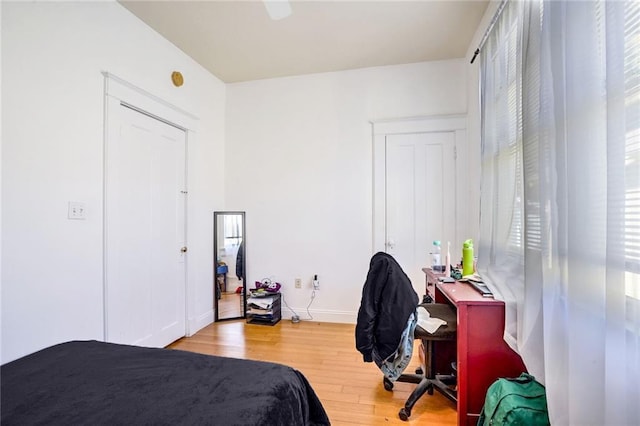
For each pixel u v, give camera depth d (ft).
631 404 2.69
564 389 3.48
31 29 5.33
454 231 9.92
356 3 7.28
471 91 9.27
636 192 2.74
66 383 3.52
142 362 4.06
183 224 9.52
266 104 11.37
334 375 7.10
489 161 6.57
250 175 11.48
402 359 5.78
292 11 7.56
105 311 6.67
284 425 3.30
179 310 9.29
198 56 9.71
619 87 2.78
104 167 6.72
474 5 7.38
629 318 2.74
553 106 3.81
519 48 5.17
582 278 3.16
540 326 4.11
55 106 5.72
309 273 10.98
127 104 7.35
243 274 11.28
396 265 6.08
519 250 5.12
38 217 5.41
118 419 2.89
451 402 6.05
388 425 5.41
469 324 5.13
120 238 7.14
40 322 5.41
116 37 7.07
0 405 3.12
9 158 5.00
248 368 3.93
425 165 10.15
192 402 3.16
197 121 10.09
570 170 3.34
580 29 3.27
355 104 10.66
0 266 4.87
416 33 8.53
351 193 10.69
